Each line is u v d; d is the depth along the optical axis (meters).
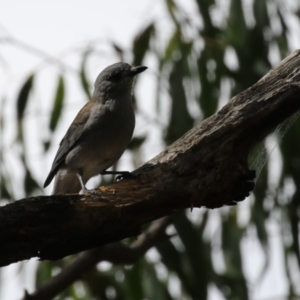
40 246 7.42
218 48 12.55
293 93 7.86
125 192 7.70
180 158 7.90
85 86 12.31
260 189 12.05
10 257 7.41
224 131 7.88
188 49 12.54
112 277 12.33
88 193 7.60
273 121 7.96
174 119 12.16
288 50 12.62
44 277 12.33
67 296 12.45
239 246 12.23
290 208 12.16
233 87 12.50
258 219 12.00
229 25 12.54
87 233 7.55
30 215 7.32
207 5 12.54
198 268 11.38
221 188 7.92
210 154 7.87
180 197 7.86
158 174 7.85
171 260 11.75
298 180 12.13
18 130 12.23
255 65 12.45
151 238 11.77
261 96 7.92
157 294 12.05
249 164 8.41
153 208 7.79
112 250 11.53
